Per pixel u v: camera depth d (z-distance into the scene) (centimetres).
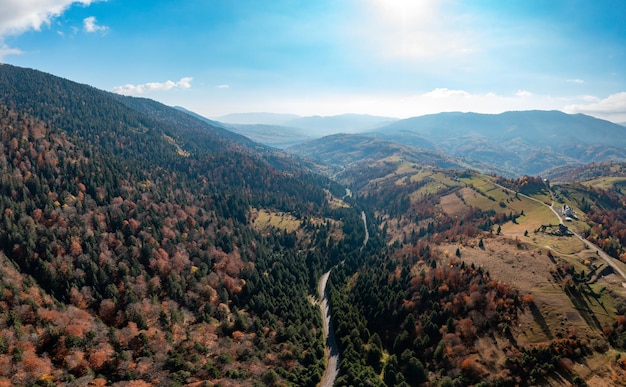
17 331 12719
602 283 15700
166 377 12838
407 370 14175
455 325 15112
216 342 15475
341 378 13538
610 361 11781
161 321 15988
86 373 12338
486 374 12794
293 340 16075
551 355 12450
